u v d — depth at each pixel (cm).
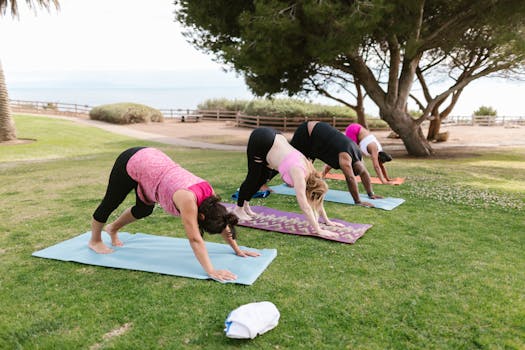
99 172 1002
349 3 1095
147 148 404
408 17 1148
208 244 456
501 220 571
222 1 1243
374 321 302
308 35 1105
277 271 390
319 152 646
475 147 1884
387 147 1916
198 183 361
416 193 728
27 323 299
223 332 287
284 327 293
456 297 340
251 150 520
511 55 1364
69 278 373
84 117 3566
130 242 463
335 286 359
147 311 314
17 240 479
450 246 464
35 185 829
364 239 487
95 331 289
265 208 612
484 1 1147
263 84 1503
